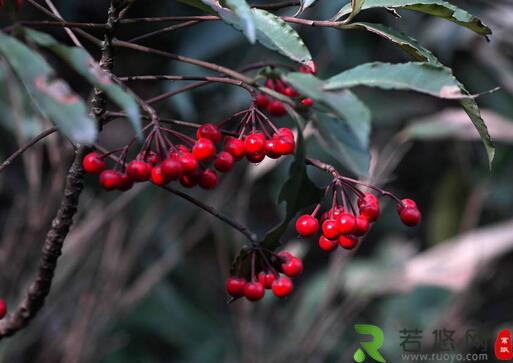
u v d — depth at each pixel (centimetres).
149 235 321
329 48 320
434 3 136
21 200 302
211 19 139
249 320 319
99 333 299
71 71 320
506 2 337
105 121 145
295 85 114
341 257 313
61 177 277
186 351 343
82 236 294
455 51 346
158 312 349
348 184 145
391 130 339
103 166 137
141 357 341
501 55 341
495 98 348
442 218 349
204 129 137
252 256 151
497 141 333
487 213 362
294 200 147
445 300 332
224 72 133
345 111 109
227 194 336
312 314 323
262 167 283
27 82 105
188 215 338
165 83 311
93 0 326
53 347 302
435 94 117
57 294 299
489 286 362
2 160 339
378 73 117
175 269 375
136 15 327
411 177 392
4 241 311
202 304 374
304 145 141
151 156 138
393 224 387
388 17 325
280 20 135
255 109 138
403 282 312
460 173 348
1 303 150
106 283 300
